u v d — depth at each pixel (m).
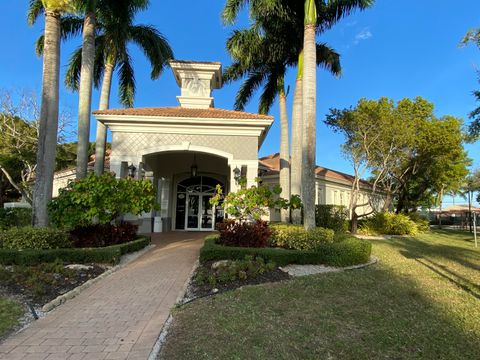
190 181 20.47
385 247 14.91
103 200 9.93
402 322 5.11
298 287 6.89
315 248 9.91
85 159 13.55
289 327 4.82
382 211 26.47
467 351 4.20
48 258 8.20
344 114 22.08
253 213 11.23
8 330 4.67
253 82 19.39
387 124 20.25
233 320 5.01
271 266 8.11
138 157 14.38
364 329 4.82
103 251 8.63
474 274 8.93
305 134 12.07
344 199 33.25
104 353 4.05
